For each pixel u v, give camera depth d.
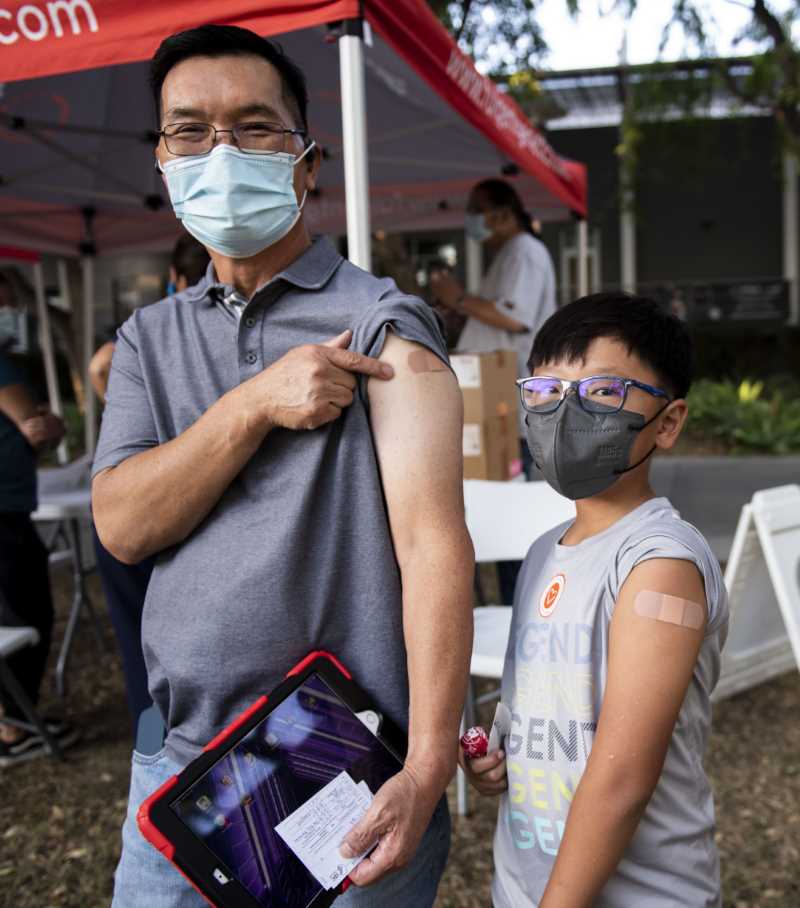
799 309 17.20
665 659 1.02
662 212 17.89
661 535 1.09
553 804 1.14
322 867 1.03
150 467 1.18
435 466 1.15
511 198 4.26
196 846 1.01
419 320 1.21
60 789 2.96
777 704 3.43
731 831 2.59
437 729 1.08
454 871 2.45
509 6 7.75
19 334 3.33
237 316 1.26
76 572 3.94
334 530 1.16
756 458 9.29
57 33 2.17
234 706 1.19
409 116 4.70
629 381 1.14
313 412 1.10
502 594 3.58
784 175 16.22
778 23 9.11
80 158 4.54
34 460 3.23
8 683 3.03
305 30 3.30
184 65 1.25
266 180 1.23
